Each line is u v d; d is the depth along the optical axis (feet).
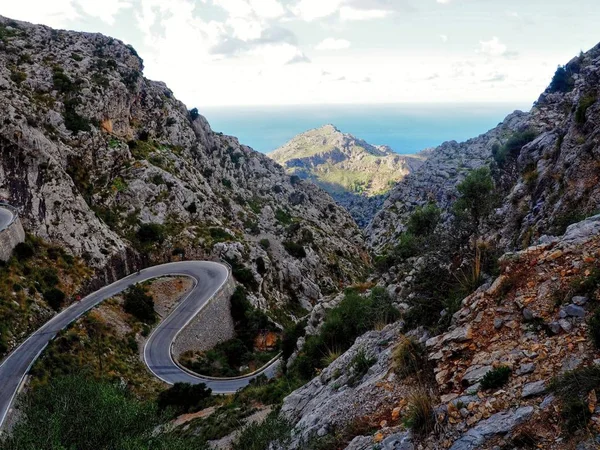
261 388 108.68
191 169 369.30
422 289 53.31
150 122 384.68
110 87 330.75
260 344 234.38
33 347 151.53
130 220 274.57
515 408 27.76
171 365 179.11
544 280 36.94
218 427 84.58
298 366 96.37
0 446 47.19
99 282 217.56
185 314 214.28
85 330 172.45
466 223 56.18
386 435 34.47
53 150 250.78
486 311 38.93
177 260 274.16
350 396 45.03
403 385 40.45
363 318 83.61
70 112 292.20
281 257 358.02
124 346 179.32
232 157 539.29
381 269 139.85
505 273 40.57
